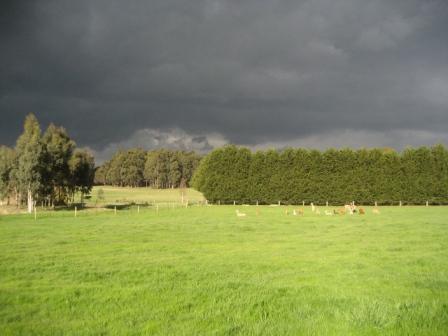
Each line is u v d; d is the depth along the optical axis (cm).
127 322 1202
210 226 3975
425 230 3516
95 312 1299
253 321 1204
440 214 5472
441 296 1447
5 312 1308
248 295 1472
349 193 8206
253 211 6369
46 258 2248
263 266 2011
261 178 8538
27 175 6994
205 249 2562
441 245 2678
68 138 8806
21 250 2520
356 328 1127
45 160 7556
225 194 8631
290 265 2034
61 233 3400
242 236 3197
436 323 1154
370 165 8231
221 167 8694
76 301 1422
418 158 8106
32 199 7431
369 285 1617
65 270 1936
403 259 2181
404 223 4169
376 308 1274
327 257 2259
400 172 8125
